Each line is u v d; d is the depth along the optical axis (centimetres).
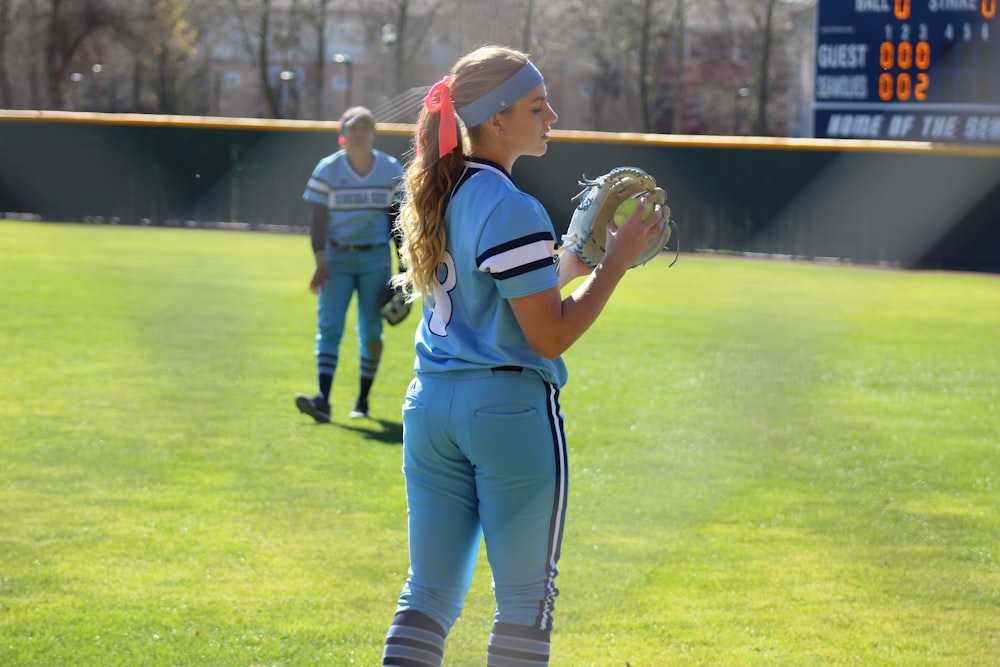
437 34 8075
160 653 618
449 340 468
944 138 3228
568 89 10094
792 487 995
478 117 468
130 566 754
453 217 464
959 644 654
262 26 8938
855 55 3297
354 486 959
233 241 3453
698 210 3578
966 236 3250
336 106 10812
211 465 1013
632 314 2167
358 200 1179
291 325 1862
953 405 1361
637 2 8669
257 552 789
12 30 8075
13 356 1517
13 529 821
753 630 673
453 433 467
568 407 1313
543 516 468
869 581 759
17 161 4059
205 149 3934
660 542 839
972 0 3134
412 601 482
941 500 959
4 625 648
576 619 688
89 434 1112
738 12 9162
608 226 477
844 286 2758
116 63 9031
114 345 1623
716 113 10131
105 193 4016
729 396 1397
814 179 3422
